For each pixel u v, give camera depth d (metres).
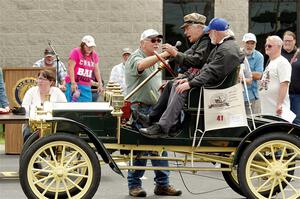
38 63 17.47
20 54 20.42
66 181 10.29
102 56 20.53
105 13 20.48
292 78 14.28
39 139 9.56
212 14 20.73
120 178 13.09
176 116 9.91
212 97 9.92
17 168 14.00
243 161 9.93
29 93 13.23
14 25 20.39
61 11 20.42
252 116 10.16
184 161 10.25
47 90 13.16
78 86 16.52
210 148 10.06
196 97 9.95
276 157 10.35
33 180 9.57
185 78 10.25
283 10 20.97
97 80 17.02
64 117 9.86
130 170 10.67
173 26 20.81
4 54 20.41
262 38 20.89
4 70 15.69
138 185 11.27
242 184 9.95
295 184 12.38
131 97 10.96
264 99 13.08
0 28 20.33
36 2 20.41
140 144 9.92
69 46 20.48
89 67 16.56
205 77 9.84
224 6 20.56
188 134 9.98
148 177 13.22
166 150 9.98
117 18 20.53
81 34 20.50
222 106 9.96
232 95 9.96
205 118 9.94
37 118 9.59
